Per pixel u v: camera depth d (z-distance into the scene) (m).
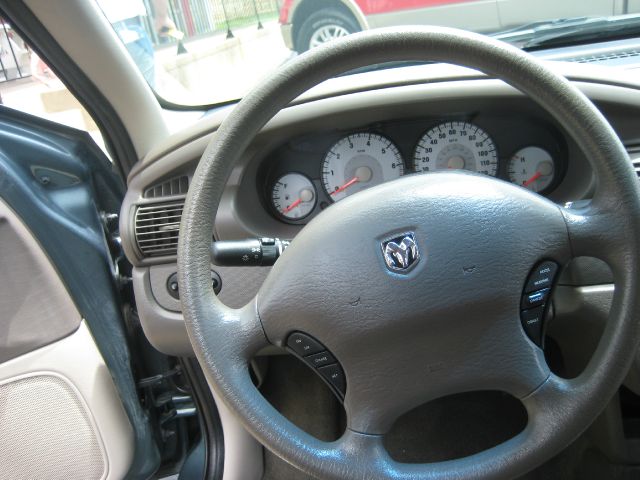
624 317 0.70
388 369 0.73
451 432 1.39
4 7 0.98
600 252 0.72
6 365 1.13
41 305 1.10
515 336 0.74
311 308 0.71
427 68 1.05
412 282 0.70
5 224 1.03
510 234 0.72
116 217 1.33
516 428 1.38
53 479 1.23
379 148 1.09
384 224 0.71
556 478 1.32
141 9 1.19
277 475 1.41
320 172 1.10
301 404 1.43
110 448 1.22
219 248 0.76
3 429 1.17
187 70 1.31
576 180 1.08
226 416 1.31
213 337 0.70
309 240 0.72
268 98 0.69
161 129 1.20
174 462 1.50
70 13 1.00
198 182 0.70
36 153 1.11
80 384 1.17
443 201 0.71
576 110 0.69
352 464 0.72
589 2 1.40
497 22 1.43
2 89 1.19
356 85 1.02
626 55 1.23
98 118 1.16
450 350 0.73
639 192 0.69
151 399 1.37
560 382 0.73
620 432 1.24
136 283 1.09
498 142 1.10
